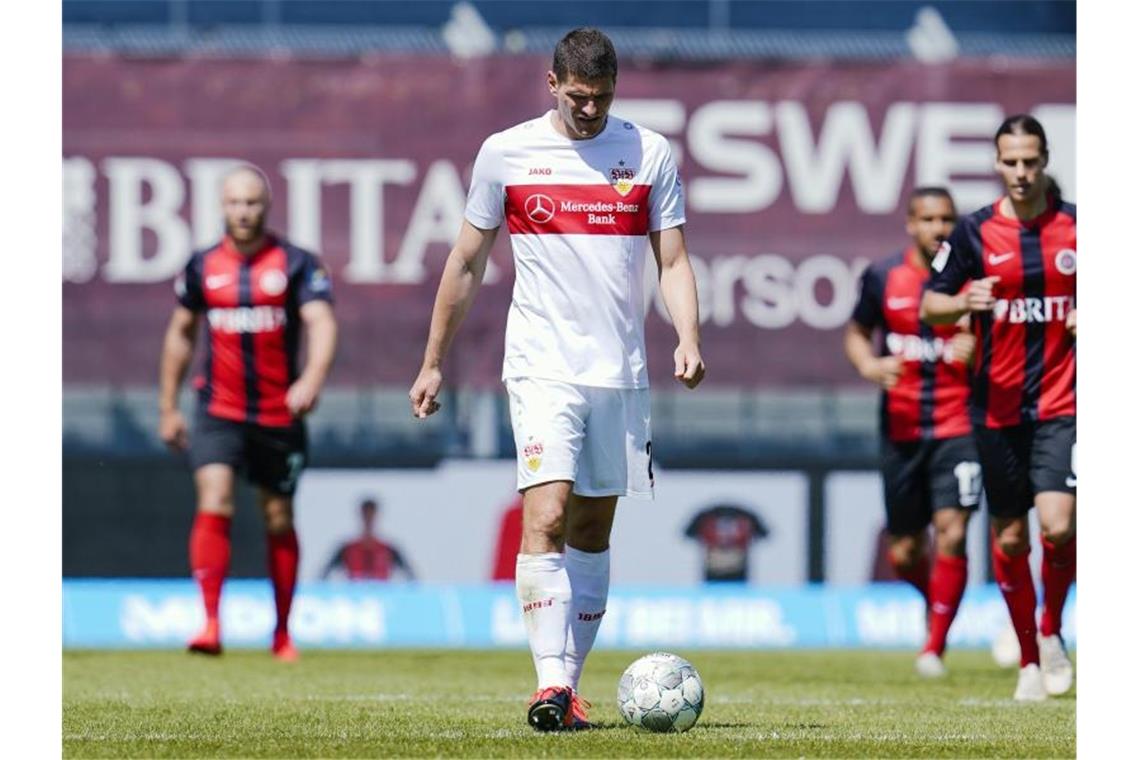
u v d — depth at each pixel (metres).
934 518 35.22
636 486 21.91
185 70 44.84
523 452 21.47
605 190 21.55
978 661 39.84
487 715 23.66
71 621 44.47
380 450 44.78
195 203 44.81
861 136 45.56
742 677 33.88
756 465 45.28
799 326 45.41
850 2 45.88
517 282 21.89
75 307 44.56
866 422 45.50
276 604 37.72
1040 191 27.78
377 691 28.69
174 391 38.00
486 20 45.38
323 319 36.91
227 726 22.14
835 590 45.47
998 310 27.66
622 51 45.50
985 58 45.81
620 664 37.81
